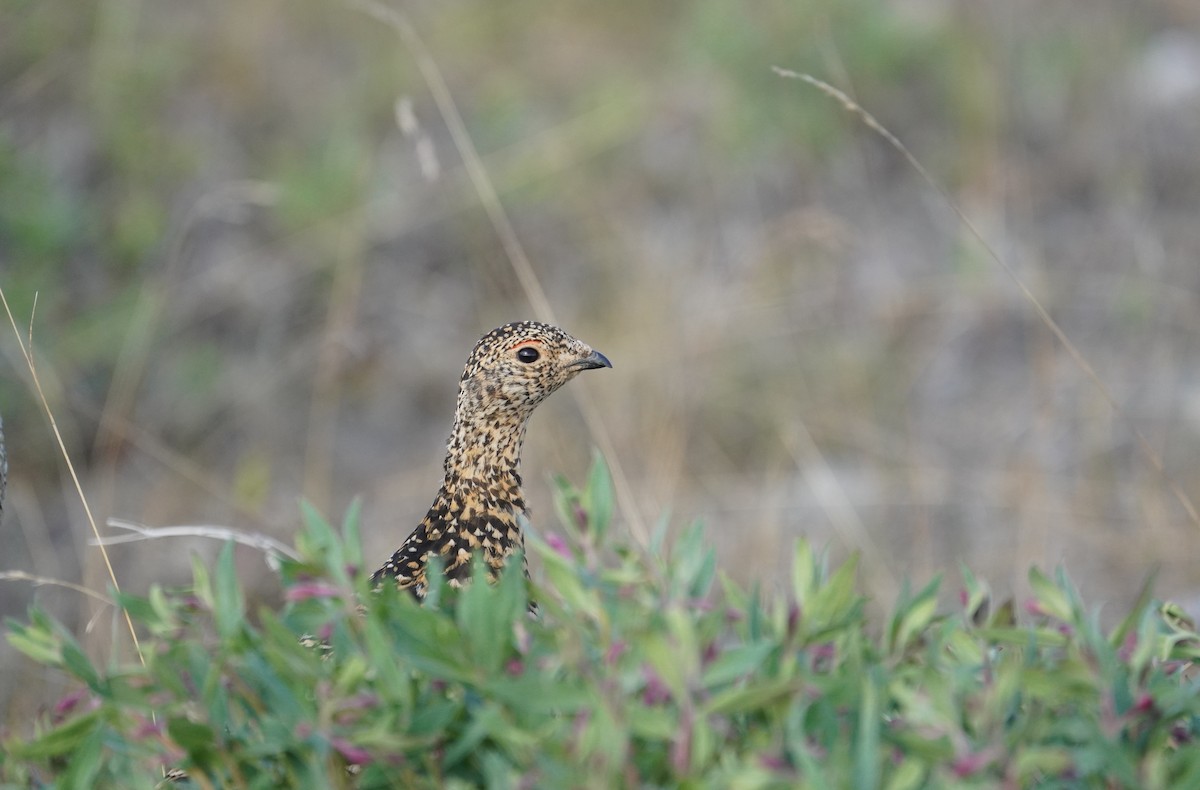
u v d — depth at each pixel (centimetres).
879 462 1282
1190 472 1244
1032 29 1792
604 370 1281
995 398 1378
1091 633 442
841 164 1598
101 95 1535
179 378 1343
